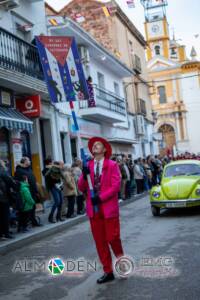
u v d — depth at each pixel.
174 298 5.31
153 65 67.25
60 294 5.95
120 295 5.61
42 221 13.41
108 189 6.22
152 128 41.22
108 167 6.25
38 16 19.38
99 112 23.39
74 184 13.97
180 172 14.48
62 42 13.61
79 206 14.83
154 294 5.54
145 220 12.73
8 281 6.99
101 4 32.06
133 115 34.75
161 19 70.19
